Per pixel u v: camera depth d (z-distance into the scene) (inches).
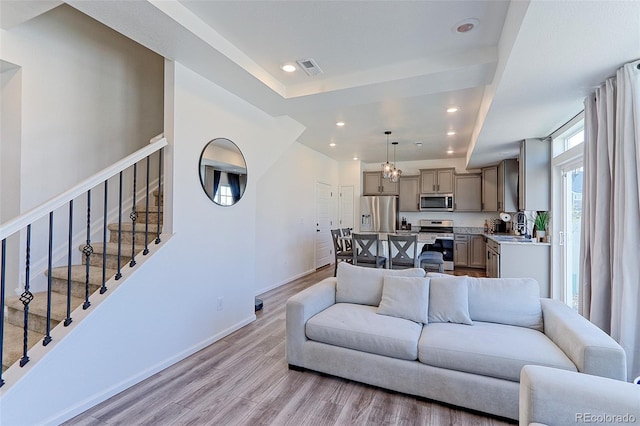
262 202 195.9
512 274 164.2
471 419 76.0
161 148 103.6
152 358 96.0
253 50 104.8
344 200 309.9
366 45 100.9
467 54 103.3
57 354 72.2
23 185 102.7
